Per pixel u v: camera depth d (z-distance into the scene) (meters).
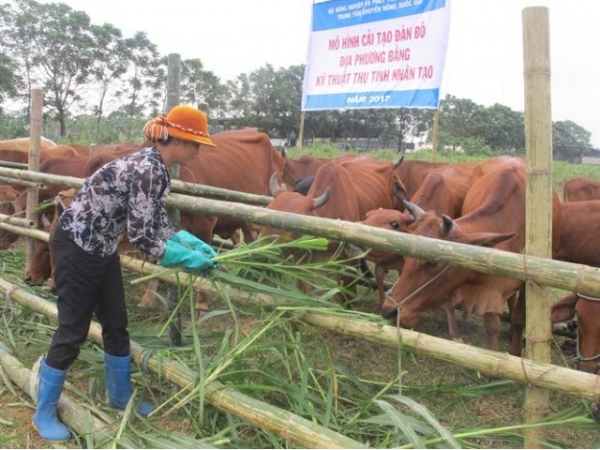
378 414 3.21
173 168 4.50
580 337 3.86
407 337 2.86
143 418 3.21
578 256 5.21
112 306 3.36
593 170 26.20
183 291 4.00
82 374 4.02
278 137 47.00
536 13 2.45
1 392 3.88
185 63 43.19
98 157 5.66
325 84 10.43
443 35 8.62
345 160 8.66
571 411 3.01
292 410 3.21
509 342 5.44
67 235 3.08
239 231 8.16
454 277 3.90
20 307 5.31
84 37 44.88
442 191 5.43
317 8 10.37
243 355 3.37
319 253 4.73
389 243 2.80
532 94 2.50
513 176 4.60
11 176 5.70
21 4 42.81
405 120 43.59
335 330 3.10
